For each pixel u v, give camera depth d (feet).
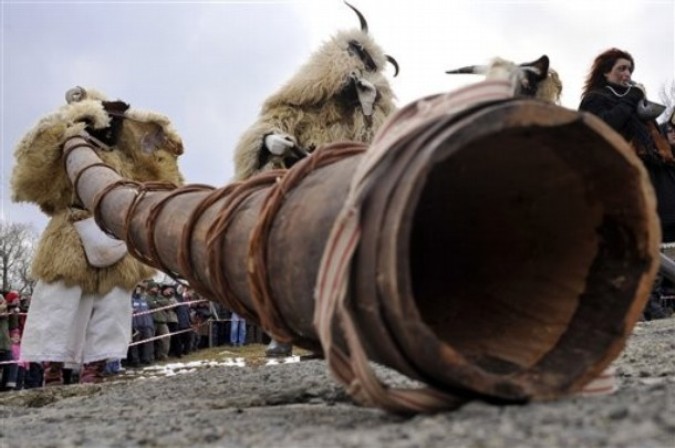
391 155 8.64
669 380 14.35
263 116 26.48
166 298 66.03
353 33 27.53
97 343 28.73
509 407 8.81
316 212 9.90
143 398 19.81
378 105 27.40
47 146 28.17
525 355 9.61
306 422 10.96
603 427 7.68
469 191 10.32
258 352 65.62
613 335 9.59
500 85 9.09
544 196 10.14
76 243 28.07
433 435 7.70
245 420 11.84
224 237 12.26
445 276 11.05
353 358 8.55
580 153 9.44
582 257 10.12
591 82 28.19
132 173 30.48
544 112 8.75
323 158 11.15
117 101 30.58
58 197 28.81
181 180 31.71
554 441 7.16
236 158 25.95
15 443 11.17
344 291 8.45
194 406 16.05
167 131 30.99
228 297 12.46
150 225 16.11
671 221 27.81
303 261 9.80
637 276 9.64
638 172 9.36
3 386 40.96
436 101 8.93
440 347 8.33
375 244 8.29
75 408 18.56
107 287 28.71
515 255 10.67
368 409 12.89
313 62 26.84
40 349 27.66
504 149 9.50
